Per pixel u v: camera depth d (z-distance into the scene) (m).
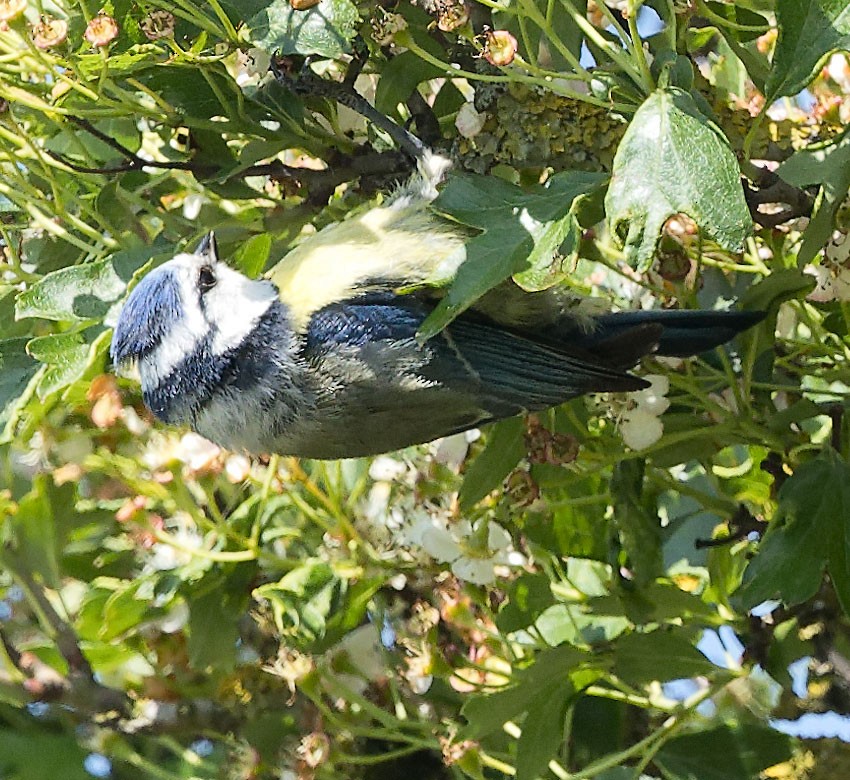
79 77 7.11
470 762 7.47
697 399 7.74
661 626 8.41
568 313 7.23
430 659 7.59
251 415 7.01
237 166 7.53
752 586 6.88
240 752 8.41
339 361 6.89
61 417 7.61
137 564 8.73
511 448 7.42
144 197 8.42
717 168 5.81
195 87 7.42
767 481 8.09
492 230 5.97
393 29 6.70
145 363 7.08
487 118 7.15
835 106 7.59
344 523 7.81
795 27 6.37
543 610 7.78
